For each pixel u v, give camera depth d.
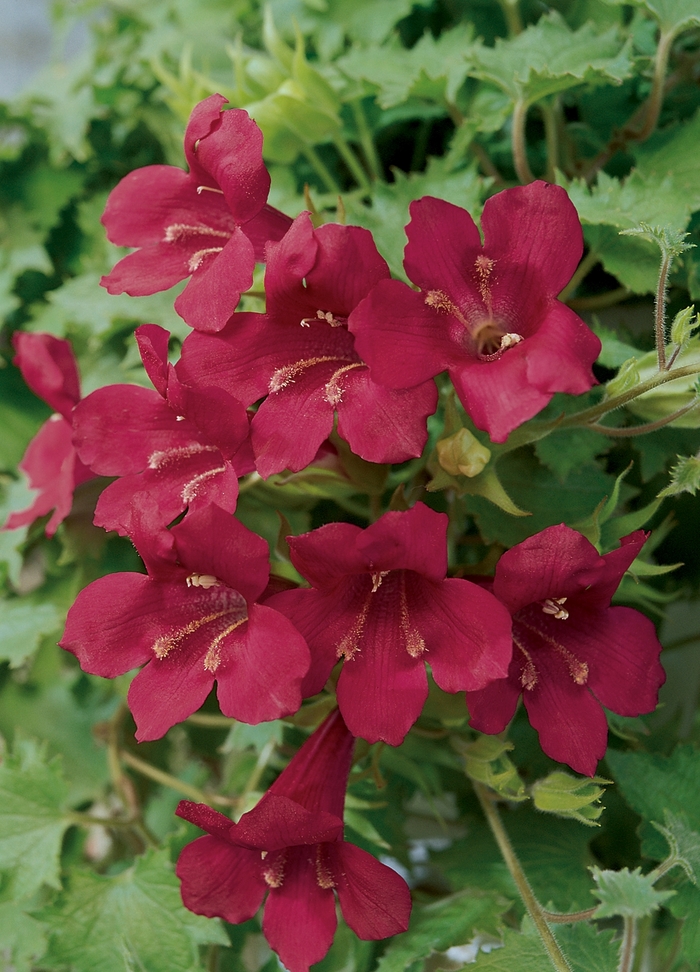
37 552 0.52
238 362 0.37
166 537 0.36
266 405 0.37
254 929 0.47
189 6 0.52
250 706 0.35
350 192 0.49
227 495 0.37
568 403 0.42
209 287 0.37
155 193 0.40
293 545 0.35
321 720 0.39
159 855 0.45
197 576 0.37
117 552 0.49
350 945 0.45
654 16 0.43
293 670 0.35
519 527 0.42
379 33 0.48
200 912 0.37
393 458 0.35
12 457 0.52
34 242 0.53
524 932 0.40
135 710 0.37
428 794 0.44
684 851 0.39
